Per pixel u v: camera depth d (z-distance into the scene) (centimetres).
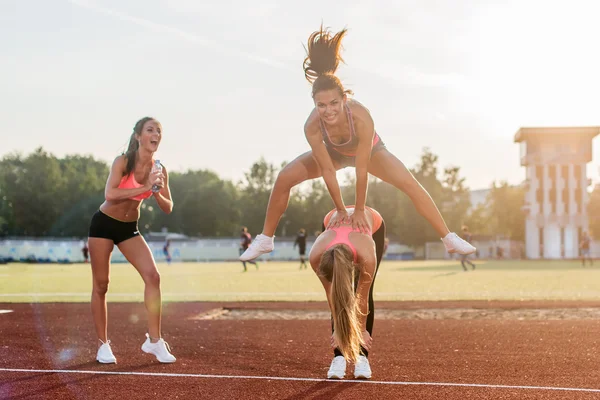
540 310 1162
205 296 1484
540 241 6372
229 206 8031
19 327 904
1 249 5016
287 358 661
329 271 498
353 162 603
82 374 571
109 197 599
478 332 859
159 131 620
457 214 7019
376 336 827
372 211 582
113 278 2403
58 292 1638
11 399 479
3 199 6656
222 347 736
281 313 1147
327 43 568
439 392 500
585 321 978
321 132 553
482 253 6581
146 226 7706
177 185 8350
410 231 6669
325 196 7819
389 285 1881
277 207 613
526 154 6412
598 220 6512
